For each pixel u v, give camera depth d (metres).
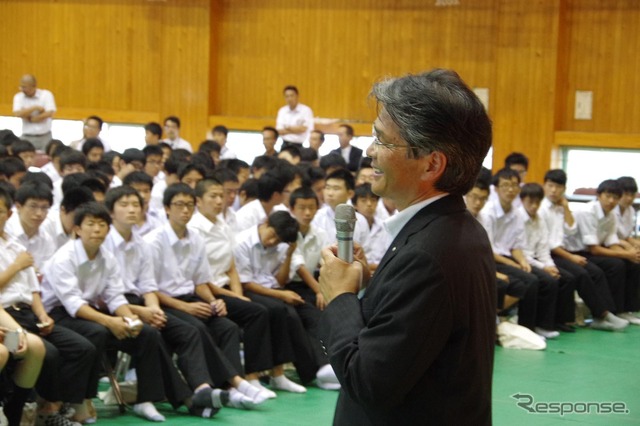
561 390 5.53
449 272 1.82
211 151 9.34
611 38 10.38
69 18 12.55
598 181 10.59
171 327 4.94
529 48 10.46
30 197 5.00
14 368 4.23
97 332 4.52
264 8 11.77
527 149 10.55
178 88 11.96
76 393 4.39
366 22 11.32
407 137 1.88
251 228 5.69
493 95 10.77
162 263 5.21
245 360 5.28
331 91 11.52
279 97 11.79
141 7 12.22
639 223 9.54
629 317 7.94
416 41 11.12
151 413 4.66
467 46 10.89
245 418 4.76
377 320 1.83
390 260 1.90
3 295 4.45
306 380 5.46
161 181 7.40
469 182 1.93
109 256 4.77
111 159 7.96
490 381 1.93
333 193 6.31
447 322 1.81
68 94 12.62
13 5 12.73
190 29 11.85
